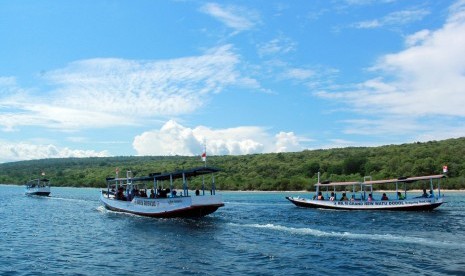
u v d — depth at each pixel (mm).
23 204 83000
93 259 29453
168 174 52156
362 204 63656
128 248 33281
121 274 25359
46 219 54938
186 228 43438
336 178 131000
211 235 38781
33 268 27016
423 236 37250
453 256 28859
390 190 115625
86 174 191750
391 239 35656
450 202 77375
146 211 54781
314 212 61188
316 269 25828
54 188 172500
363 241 34812
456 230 40906
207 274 24984
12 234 41531
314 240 35500
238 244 34062
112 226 46406
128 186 64375
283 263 27375
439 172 119250
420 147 157750
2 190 156250
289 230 41500
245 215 56719
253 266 26734
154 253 31156
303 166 153000
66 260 29234
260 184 137375
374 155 157750
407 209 60656
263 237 37375
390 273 24766
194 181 143625
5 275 25328
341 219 51219
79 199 99750
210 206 49000
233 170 164375
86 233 41625
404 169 121750
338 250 31125
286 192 129625
